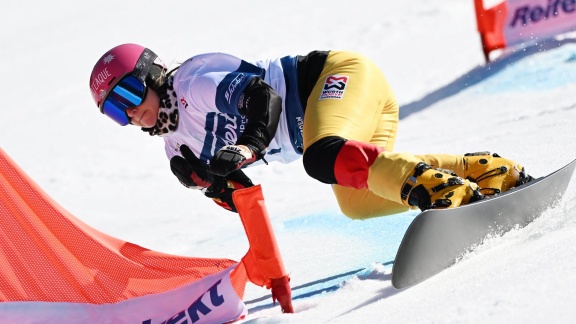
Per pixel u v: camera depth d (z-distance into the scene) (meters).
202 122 11.52
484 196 9.69
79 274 10.54
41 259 10.42
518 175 10.61
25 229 10.38
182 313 10.66
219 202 12.37
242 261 10.52
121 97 11.49
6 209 10.34
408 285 8.68
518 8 29.70
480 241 9.30
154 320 10.67
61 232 10.47
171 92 11.59
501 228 9.54
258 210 10.16
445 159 10.85
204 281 10.70
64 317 10.39
